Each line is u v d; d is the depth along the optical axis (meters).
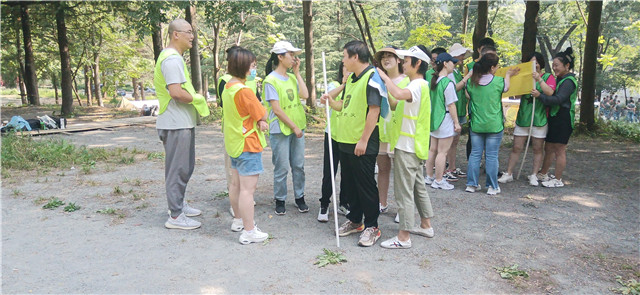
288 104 4.65
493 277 3.38
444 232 4.34
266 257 3.74
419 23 38.75
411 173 3.82
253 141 3.93
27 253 3.80
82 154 8.09
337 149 4.61
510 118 13.41
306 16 14.80
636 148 9.30
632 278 3.38
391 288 3.20
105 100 41.16
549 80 5.86
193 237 4.20
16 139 8.99
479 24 11.63
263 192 5.84
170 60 4.05
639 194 5.69
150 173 6.94
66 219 4.70
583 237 4.21
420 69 3.84
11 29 23.97
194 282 3.28
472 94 5.60
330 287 3.21
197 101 4.29
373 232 4.04
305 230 4.42
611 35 27.20
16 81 41.28
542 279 3.35
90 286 3.21
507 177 6.34
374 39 29.12
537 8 10.16
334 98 4.46
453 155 6.48
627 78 27.61
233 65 3.93
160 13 13.00
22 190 5.84
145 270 3.47
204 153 8.83
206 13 12.96
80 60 28.00
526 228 4.45
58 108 22.09
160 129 4.28
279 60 4.60
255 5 12.47
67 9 17.77
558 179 6.11
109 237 4.19
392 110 4.12
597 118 12.39
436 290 3.17
